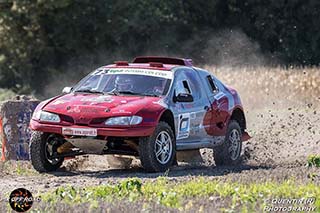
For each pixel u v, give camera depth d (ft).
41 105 102.63
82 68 388.78
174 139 102.47
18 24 380.17
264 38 437.17
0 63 385.91
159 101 101.30
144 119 97.40
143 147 98.02
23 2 370.53
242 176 89.76
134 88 104.27
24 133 118.52
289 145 143.74
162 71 107.04
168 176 96.99
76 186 87.30
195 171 104.58
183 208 67.15
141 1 398.83
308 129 153.69
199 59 416.26
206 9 433.48
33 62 387.55
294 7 432.66
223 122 115.14
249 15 439.63
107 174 100.42
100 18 388.37
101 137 97.91
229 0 433.48
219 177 89.86
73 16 383.04
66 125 98.48
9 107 118.21
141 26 396.78
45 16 380.37
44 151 102.83
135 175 97.96
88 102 100.22
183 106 105.09
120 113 97.19
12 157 118.11
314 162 105.19
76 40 387.55
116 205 67.41
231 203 69.62
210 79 115.55
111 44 397.80
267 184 80.38
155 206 67.10
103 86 105.60
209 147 112.47
